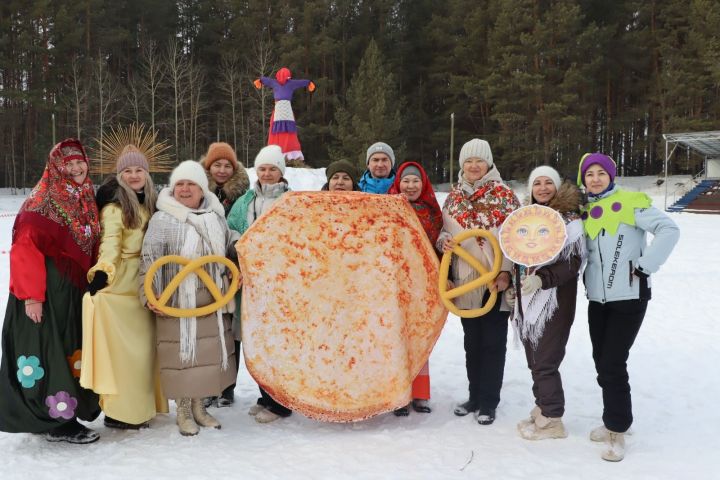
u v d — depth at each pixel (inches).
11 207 1198.3
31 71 1510.8
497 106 1413.6
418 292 152.6
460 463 126.8
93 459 129.0
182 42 1819.6
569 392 175.8
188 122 1697.8
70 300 137.8
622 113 1600.6
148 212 148.5
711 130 1369.3
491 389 152.5
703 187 1246.9
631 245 133.6
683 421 151.8
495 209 153.2
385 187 177.3
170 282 138.6
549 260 133.9
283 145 842.8
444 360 214.2
